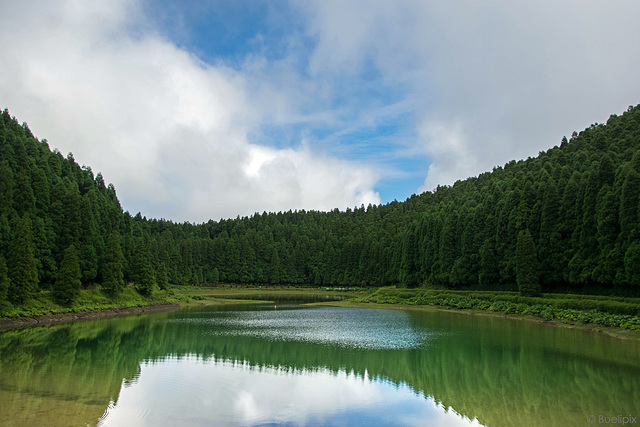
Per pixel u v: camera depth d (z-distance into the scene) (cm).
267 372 2566
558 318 4519
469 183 14275
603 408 1898
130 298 6900
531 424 1706
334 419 1789
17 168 5997
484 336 3784
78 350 3194
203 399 2025
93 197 7481
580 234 5206
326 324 4822
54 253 6038
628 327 3666
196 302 8831
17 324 4472
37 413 1753
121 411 1823
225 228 19638
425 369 2638
